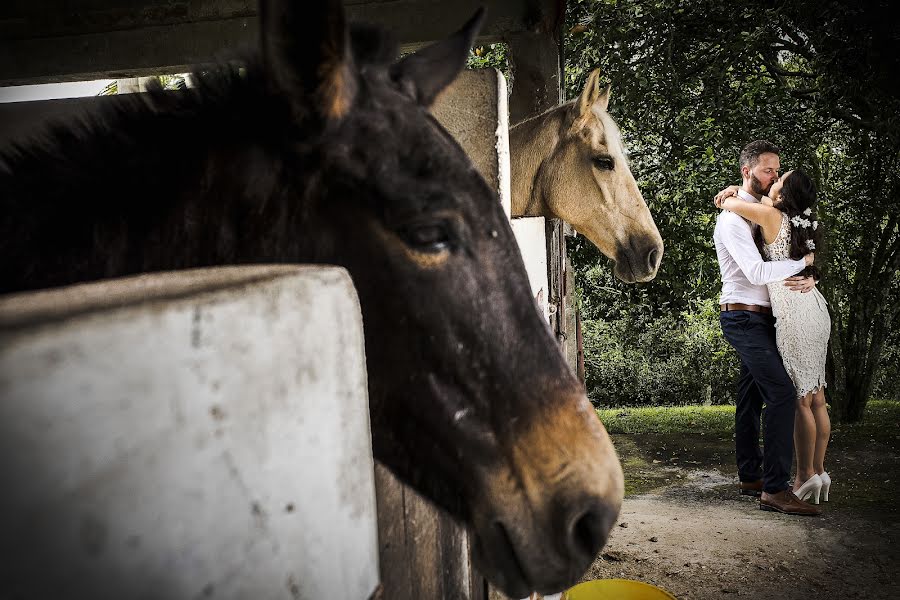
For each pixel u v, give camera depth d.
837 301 6.48
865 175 6.40
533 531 1.11
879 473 4.64
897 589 3.04
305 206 1.16
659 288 6.74
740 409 4.30
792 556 3.36
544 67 4.06
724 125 5.70
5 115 2.45
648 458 5.24
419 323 1.14
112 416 0.37
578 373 5.86
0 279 1.15
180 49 4.29
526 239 2.29
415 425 1.18
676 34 5.83
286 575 0.51
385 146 1.14
